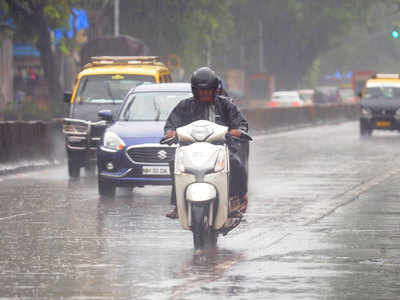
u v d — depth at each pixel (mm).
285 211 30750
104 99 46719
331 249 22828
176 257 21734
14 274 19594
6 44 97750
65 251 22672
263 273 19562
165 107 37312
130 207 32156
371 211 30750
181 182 22359
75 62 107500
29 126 49031
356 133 89812
